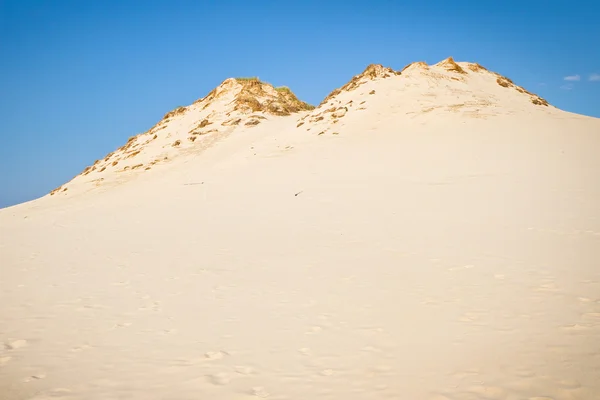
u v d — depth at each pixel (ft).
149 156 151.53
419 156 87.86
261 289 29.58
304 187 75.36
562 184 57.72
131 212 75.61
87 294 30.68
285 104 190.49
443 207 52.03
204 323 23.95
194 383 17.31
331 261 35.35
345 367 18.02
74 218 79.71
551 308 22.54
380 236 42.24
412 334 20.77
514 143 89.66
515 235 38.22
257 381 17.26
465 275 29.12
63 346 21.65
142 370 18.67
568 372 16.21
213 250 42.57
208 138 155.63
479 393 15.31
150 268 37.29
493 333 20.11
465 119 114.11
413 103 131.85
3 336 23.20
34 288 32.91
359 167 86.07
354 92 153.38
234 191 81.46
